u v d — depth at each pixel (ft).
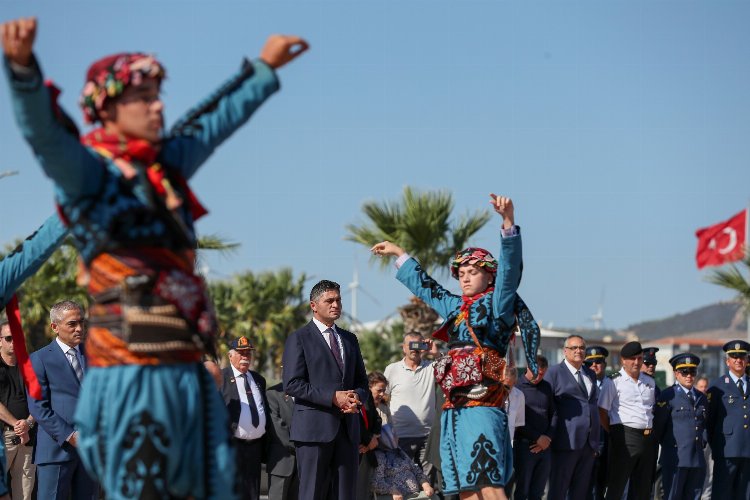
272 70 12.42
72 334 27.37
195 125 12.02
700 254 96.43
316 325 31.60
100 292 11.23
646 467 42.37
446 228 69.51
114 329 11.11
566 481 39.60
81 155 10.86
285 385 30.68
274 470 33.94
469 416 21.03
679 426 43.65
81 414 11.31
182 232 11.42
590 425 39.70
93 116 11.52
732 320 354.74
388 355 107.34
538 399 38.50
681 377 44.21
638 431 41.93
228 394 34.06
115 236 11.12
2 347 31.07
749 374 46.39
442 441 21.74
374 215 69.62
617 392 42.32
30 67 10.14
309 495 30.27
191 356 11.37
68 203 11.25
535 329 21.15
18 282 15.31
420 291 22.38
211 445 11.48
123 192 11.19
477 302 21.42
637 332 356.18
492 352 21.21
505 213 20.17
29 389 16.70
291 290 116.98
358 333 114.52
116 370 11.09
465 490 21.04
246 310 113.09
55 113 10.58
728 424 44.88
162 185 11.39
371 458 40.32
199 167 12.09
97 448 11.18
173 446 11.08
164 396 11.06
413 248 68.49
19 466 31.07
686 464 43.29
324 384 30.63
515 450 38.52
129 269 11.14
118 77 11.25
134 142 11.39
